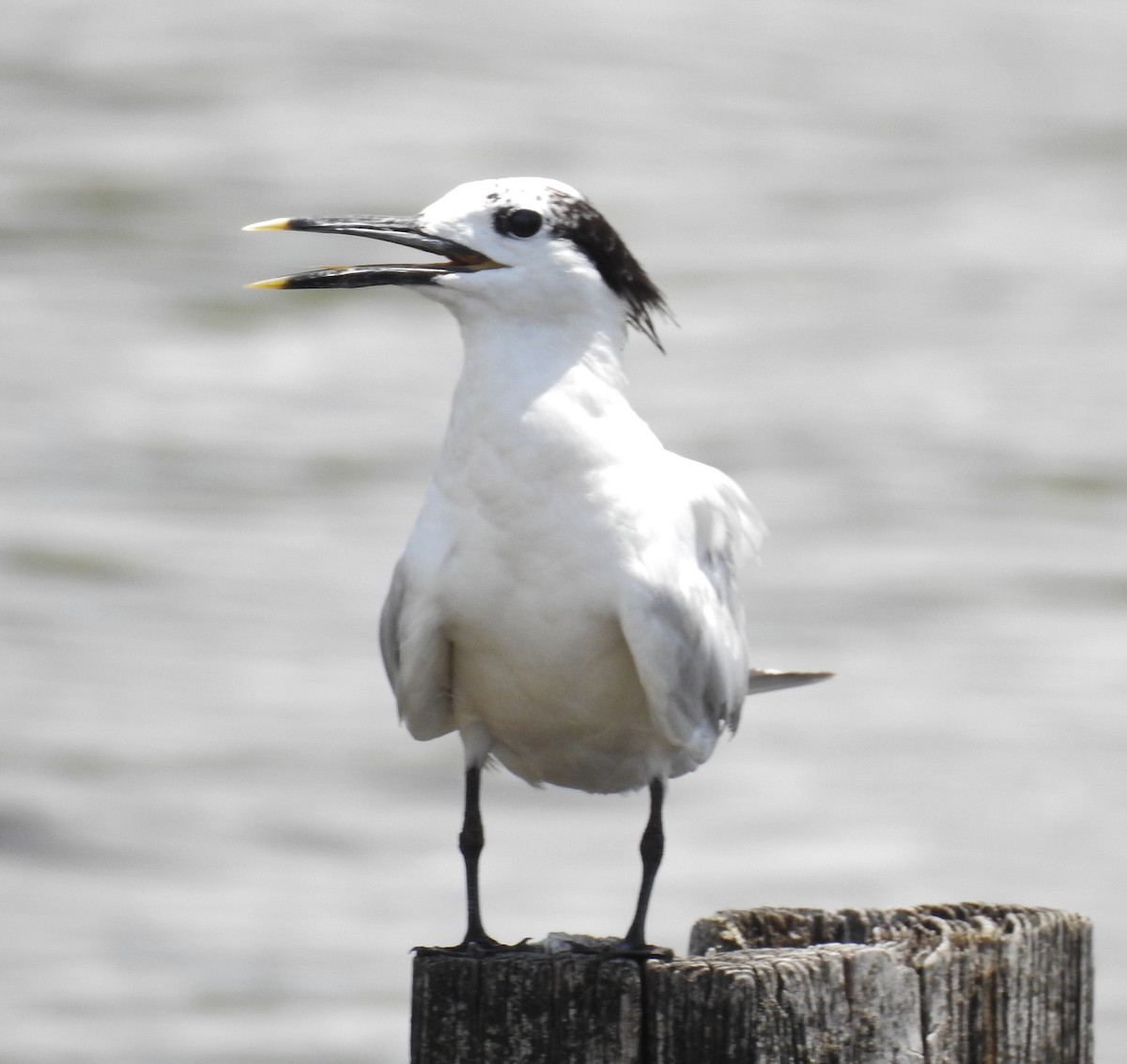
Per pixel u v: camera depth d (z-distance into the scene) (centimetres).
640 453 700
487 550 688
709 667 711
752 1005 588
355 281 707
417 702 724
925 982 612
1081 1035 652
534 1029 606
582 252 703
